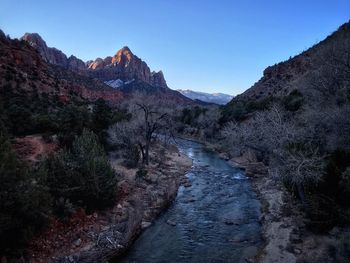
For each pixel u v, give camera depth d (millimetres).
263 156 36094
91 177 16703
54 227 13797
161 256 14648
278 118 22484
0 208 10984
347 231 12625
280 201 21297
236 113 62000
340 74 23109
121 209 17875
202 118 75375
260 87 93438
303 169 16094
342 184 14086
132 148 32656
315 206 14586
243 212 21406
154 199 21875
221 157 46750
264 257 13773
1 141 12227
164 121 38531
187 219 19969
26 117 31203
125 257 14406
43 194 12742
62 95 61219
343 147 17719
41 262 11641
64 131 30156
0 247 10984
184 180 30547
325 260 11828
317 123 20172
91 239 14062
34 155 24188
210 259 14391
